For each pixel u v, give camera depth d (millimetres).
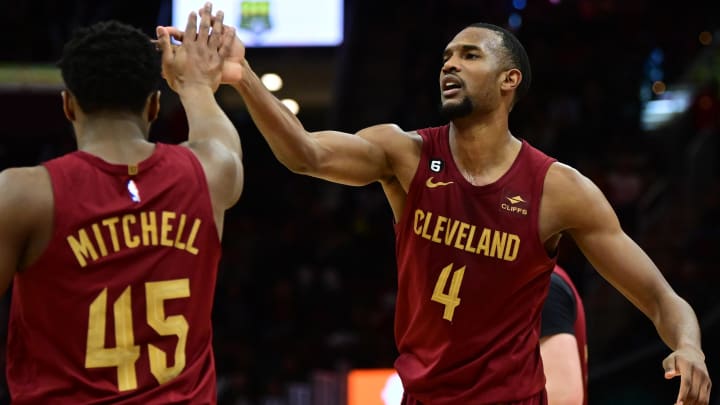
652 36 41438
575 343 11953
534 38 41406
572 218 9758
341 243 34656
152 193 7484
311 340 30766
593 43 41031
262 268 33938
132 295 7301
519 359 9586
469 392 9578
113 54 7535
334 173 9672
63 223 7250
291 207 39094
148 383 7219
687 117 35719
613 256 9844
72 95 7605
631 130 36719
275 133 9164
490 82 9734
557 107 37719
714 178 33312
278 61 47125
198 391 7391
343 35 46688
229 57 8664
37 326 7250
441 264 9633
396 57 45688
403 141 9961
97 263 7285
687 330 9562
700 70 38688
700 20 41906
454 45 9891
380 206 36562
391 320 30203
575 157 35188
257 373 29656
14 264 7207
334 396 19344
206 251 7617
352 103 44562
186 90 8242
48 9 41125
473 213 9609
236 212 39219
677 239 30516
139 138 7648
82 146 7602
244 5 46719
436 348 9711
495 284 9562
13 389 7328
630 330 27547
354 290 33125
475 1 43188
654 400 22734
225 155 7902
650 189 33781
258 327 31484
